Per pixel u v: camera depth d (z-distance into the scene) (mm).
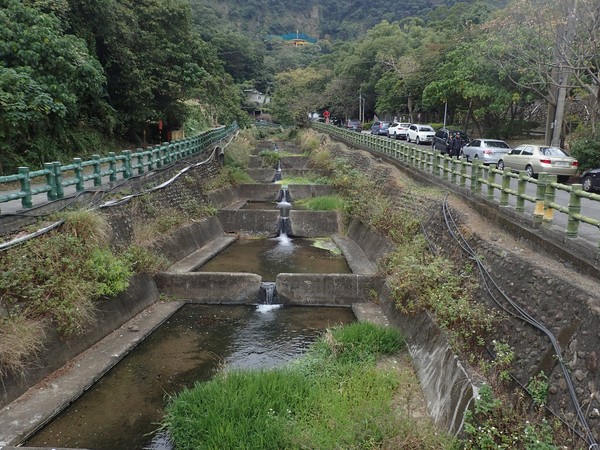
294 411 6398
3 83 10922
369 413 6156
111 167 11992
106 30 16672
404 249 11000
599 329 4812
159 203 14133
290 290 11438
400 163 19891
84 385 7363
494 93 25859
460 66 29234
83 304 8414
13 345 6855
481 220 9914
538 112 35406
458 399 5988
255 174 27047
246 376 7117
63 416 6766
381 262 11703
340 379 7402
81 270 8695
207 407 6371
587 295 5324
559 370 5031
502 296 6902
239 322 10352
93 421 6688
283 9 127438
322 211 17984
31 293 7535
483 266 7867
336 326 9594
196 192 17766
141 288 10695
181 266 12969
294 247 16141
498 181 17125
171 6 20609
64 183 9891
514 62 21703
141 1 19969
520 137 33719
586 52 17844
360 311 10641
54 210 9367
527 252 7613
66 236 8797
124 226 11516
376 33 58875
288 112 54188
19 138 12953
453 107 37031
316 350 8508
